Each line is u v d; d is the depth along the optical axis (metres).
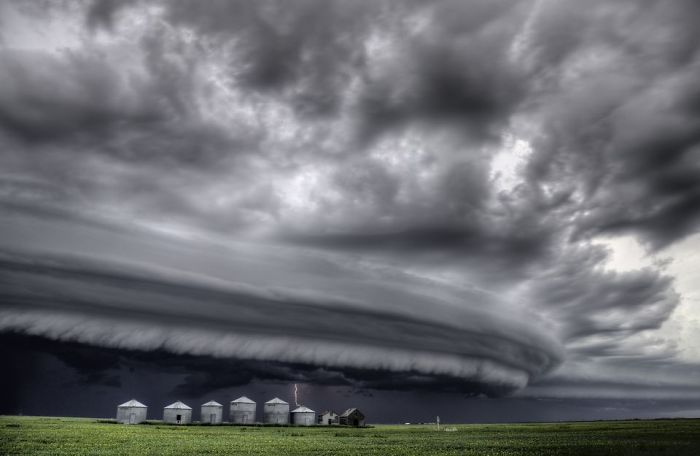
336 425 159.00
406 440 76.31
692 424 121.38
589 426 123.38
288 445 64.06
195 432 95.88
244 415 159.62
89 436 74.25
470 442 70.00
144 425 128.50
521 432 100.62
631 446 54.91
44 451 51.66
